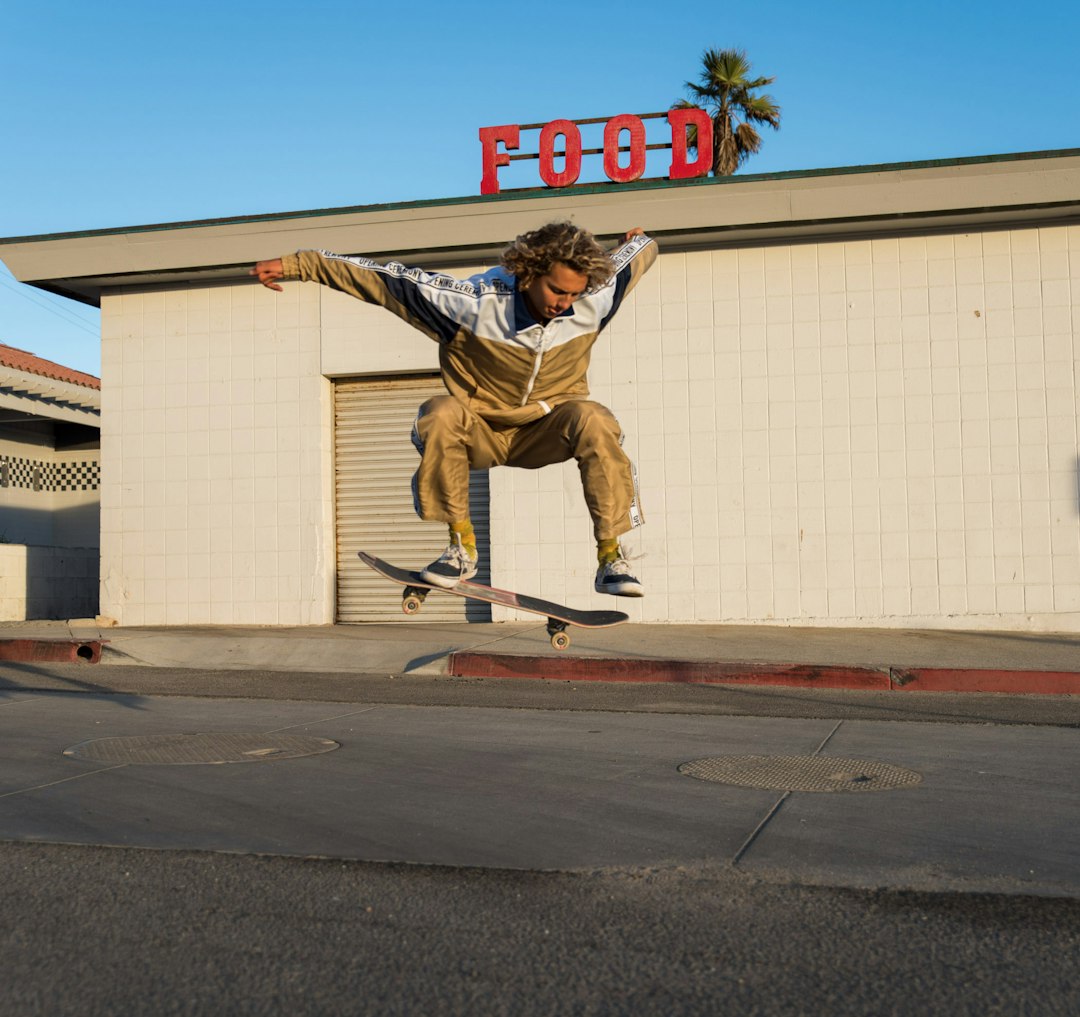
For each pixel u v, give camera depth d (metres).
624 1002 3.30
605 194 12.85
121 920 3.99
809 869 4.52
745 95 28.95
